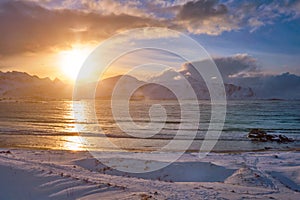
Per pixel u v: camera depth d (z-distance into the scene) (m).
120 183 13.00
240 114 95.88
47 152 24.30
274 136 42.22
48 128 50.56
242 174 17.48
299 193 13.96
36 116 84.00
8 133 42.38
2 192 11.52
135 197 10.62
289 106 160.75
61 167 15.62
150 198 10.54
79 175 14.13
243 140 39.56
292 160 23.09
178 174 18.50
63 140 36.69
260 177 16.91
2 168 13.31
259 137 41.53
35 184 12.15
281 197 12.72
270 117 84.00
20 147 30.78
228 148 33.09
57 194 11.18
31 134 41.84
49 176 12.99
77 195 11.02
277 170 19.22
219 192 12.43
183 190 12.44
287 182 16.89
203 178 18.02
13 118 74.81
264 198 12.09
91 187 11.83
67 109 130.50
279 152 29.11
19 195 11.34
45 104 191.25
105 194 11.03
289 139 41.28
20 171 13.26
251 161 22.34
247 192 13.06
